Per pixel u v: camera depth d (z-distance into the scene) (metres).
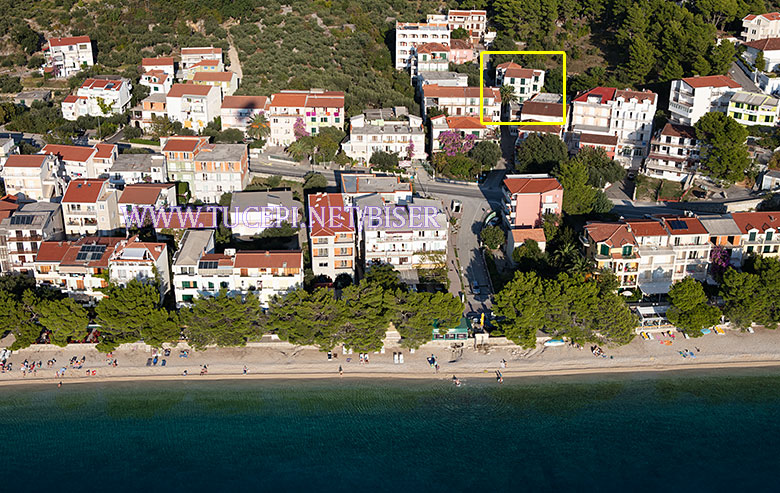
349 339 152.88
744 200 199.00
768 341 162.25
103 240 170.25
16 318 154.75
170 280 171.62
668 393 151.50
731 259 173.50
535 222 186.62
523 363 157.50
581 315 153.38
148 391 151.88
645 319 163.38
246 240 184.75
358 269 178.75
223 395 151.00
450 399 150.38
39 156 194.50
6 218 173.75
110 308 152.88
